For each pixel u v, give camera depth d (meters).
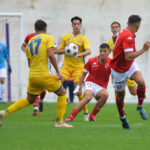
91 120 31.22
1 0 60.41
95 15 60.41
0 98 47.31
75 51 34.12
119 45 24.27
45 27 25.58
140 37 60.72
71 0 60.22
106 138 21.58
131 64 25.00
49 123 28.44
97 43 60.34
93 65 31.56
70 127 25.64
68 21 60.31
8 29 55.06
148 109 42.25
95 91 31.44
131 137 21.98
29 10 60.12
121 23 60.66
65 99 25.64
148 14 60.72
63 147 19.09
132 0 60.72
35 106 34.81
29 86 24.80
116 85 25.08
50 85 24.58
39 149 18.59
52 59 24.20
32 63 24.62
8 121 29.75
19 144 19.61
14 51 56.88
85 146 19.41
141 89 27.94
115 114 36.62
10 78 56.28
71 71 34.56
